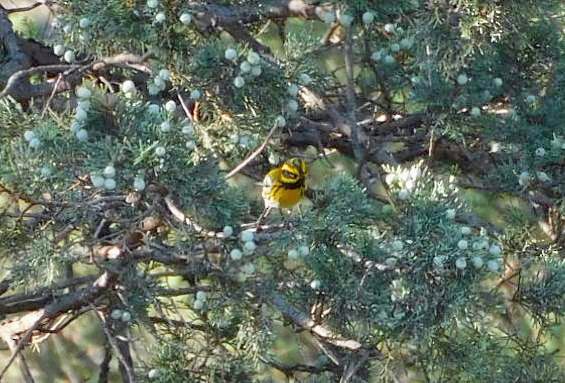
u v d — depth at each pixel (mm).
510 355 4375
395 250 3947
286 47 4117
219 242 3928
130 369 4078
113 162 3873
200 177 3947
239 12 4176
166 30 4031
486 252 3949
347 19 4117
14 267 3928
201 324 4211
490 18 4117
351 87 4379
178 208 3953
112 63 4129
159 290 4070
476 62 4406
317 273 3996
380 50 4340
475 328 4121
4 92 4047
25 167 3879
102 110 3975
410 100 4395
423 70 4348
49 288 4164
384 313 3965
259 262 4047
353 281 3977
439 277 3951
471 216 4352
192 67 4039
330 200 4008
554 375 4207
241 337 4016
